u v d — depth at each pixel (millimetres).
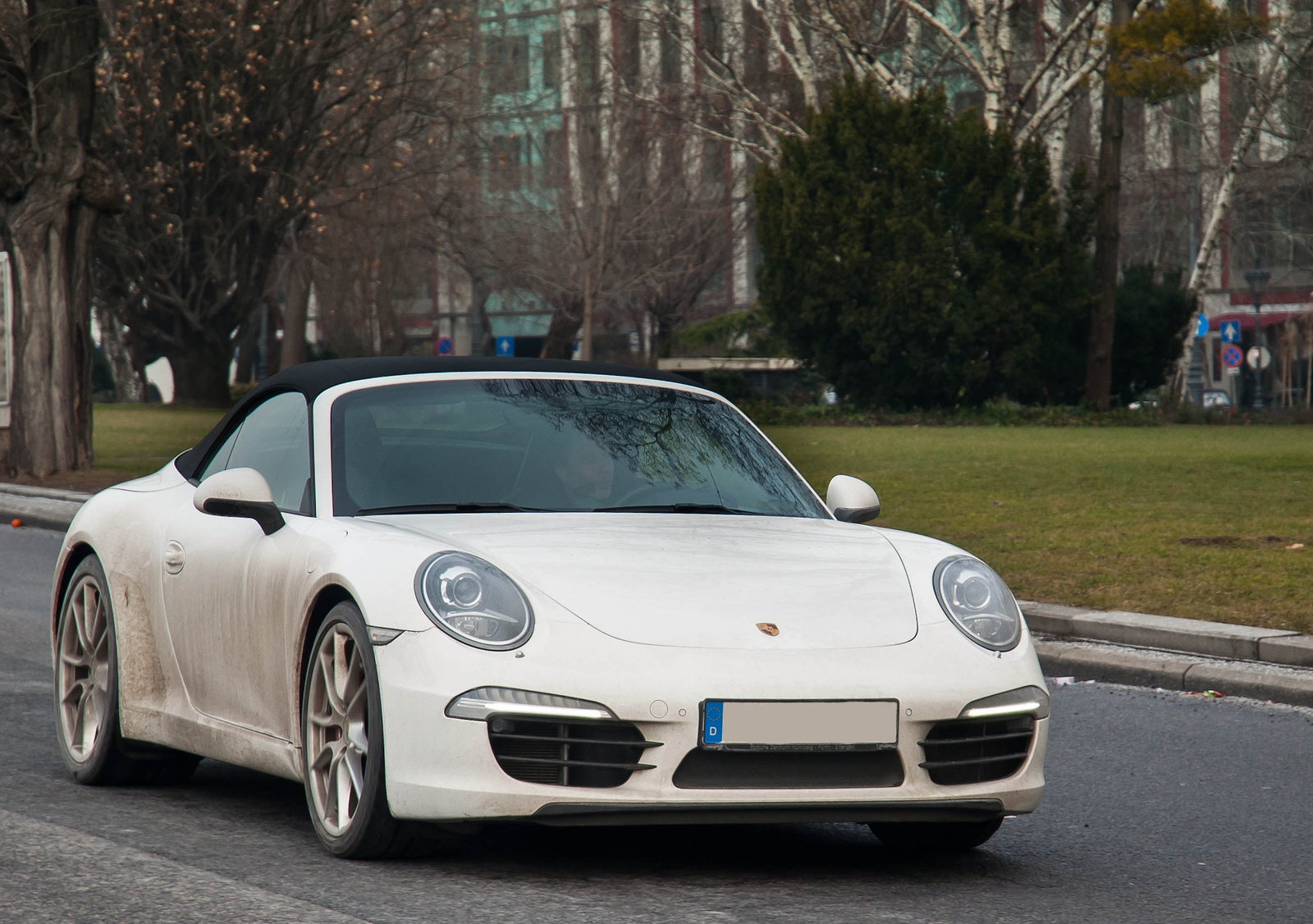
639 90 106750
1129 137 115438
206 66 81125
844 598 9984
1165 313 85188
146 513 12641
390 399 11844
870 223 77500
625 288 117750
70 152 44875
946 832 10859
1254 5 84812
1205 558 25547
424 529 10336
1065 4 84500
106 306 101562
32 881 9445
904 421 79000
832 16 80500
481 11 103375
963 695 9648
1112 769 14141
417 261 118375
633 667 9203
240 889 9258
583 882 9609
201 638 11555
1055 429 71750
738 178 118062
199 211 87312
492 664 9188
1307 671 17891
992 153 77312
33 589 25750
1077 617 20500
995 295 77625
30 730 14789
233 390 108500
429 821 9469
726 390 109312
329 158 88750
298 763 10438
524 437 11773
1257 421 84750
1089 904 9625
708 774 9234
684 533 10703
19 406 44719
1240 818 12297
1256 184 105562
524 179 117000
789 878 9945
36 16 43750
